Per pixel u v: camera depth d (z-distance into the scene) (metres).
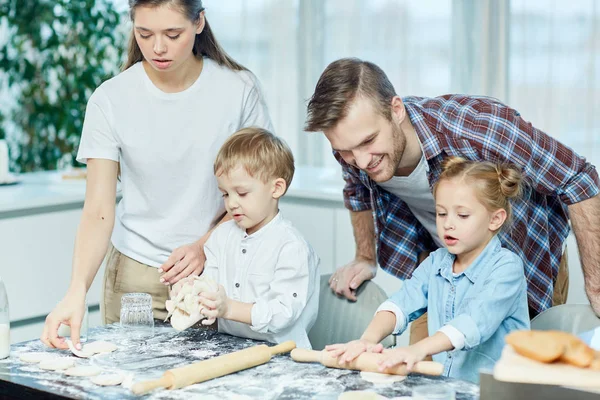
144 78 2.26
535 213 2.15
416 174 2.10
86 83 4.43
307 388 1.65
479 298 1.88
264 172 2.11
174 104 2.26
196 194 2.32
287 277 2.10
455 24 3.89
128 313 2.02
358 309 2.29
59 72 4.43
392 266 2.41
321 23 4.35
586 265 2.05
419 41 4.02
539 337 1.36
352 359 1.74
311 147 4.46
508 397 1.43
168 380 1.64
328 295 2.35
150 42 2.07
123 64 2.36
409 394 1.61
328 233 3.41
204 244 2.30
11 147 4.47
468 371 1.95
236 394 1.60
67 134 4.45
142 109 2.25
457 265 2.03
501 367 1.33
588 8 3.49
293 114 4.50
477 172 1.92
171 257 2.28
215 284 1.95
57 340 1.91
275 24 4.48
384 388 1.64
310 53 4.41
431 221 2.29
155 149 2.27
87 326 2.00
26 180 3.72
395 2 4.07
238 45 4.62
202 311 1.92
